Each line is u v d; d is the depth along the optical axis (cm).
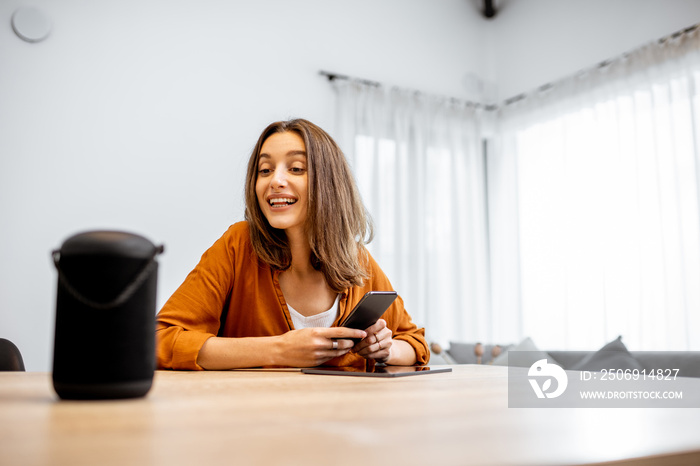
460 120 429
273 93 366
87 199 306
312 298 142
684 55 321
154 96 331
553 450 29
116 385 48
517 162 423
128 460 25
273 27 373
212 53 351
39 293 291
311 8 388
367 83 392
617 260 348
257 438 30
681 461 31
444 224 409
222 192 342
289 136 137
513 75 443
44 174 298
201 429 33
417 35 429
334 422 37
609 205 355
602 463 28
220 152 345
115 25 325
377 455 26
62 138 304
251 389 61
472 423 37
